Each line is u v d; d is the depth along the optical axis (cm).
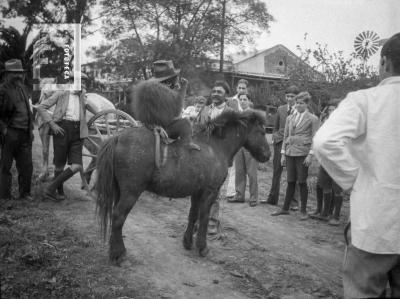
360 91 236
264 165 1273
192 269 477
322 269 506
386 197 217
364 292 222
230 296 419
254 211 762
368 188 223
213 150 511
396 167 219
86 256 469
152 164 451
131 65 2472
